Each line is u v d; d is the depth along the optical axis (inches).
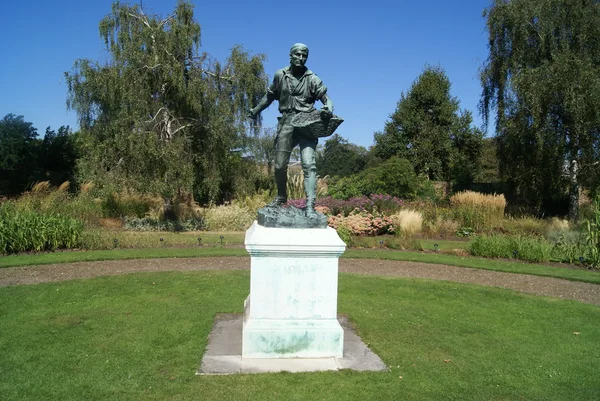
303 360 176.6
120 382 157.6
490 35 914.1
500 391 160.4
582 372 179.3
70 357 179.8
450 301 288.5
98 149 676.1
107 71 692.7
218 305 262.2
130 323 224.4
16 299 266.7
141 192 690.8
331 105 187.5
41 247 458.6
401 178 844.6
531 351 201.6
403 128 1382.9
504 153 910.4
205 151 767.1
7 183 1129.4
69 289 293.7
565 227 641.0
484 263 427.8
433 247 541.6
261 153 993.5
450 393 156.9
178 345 194.2
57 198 712.4
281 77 192.7
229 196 938.7
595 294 319.0
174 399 146.0
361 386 158.2
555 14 834.2
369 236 619.2
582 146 780.6
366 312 257.3
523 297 302.7
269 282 177.0
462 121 1408.7
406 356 189.8
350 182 883.4
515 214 808.9
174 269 373.1
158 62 682.2
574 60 746.2
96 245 483.8
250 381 158.7
